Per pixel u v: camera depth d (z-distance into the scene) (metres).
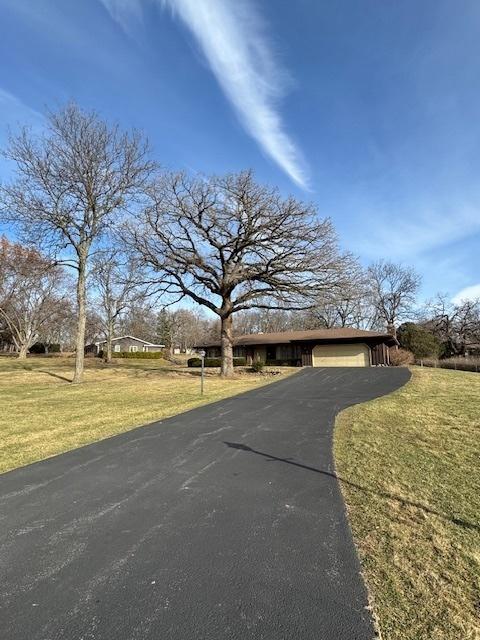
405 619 2.61
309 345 36.72
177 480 5.50
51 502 4.80
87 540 3.80
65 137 21.73
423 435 7.71
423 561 3.29
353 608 2.72
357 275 23.75
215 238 24.55
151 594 2.93
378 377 20.39
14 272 37.41
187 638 2.47
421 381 18.23
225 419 9.92
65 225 22.39
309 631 2.50
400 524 3.97
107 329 49.59
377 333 37.28
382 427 8.52
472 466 5.76
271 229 22.80
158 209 23.38
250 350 41.31
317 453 6.65
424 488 4.93
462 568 3.18
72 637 2.50
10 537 3.90
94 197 22.89
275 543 3.66
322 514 4.27
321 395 14.09
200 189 22.98
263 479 5.45
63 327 60.75
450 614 2.65
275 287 24.03
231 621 2.61
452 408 10.71
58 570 3.28
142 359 54.69
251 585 3.01
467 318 51.28
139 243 23.64
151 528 4.03
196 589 2.97
